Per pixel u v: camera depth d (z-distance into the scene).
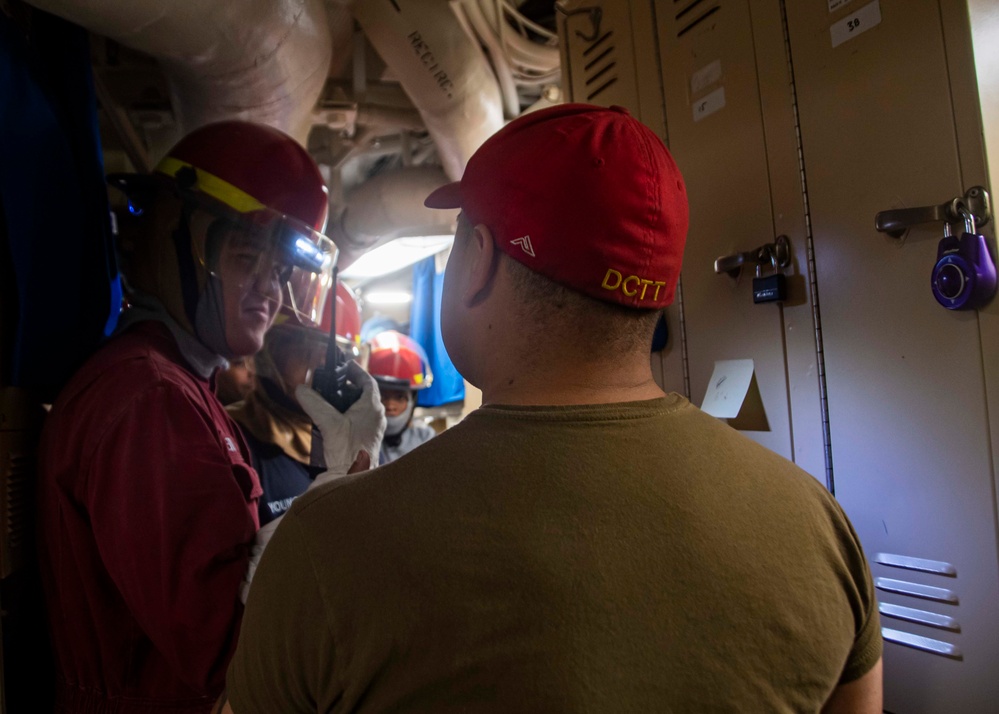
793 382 1.06
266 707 0.47
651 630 0.41
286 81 1.51
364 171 3.11
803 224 1.04
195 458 0.90
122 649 0.93
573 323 0.50
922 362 0.88
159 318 1.10
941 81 0.84
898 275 0.90
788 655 0.44
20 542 0.99
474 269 0.54
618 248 0.48
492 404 0.51
